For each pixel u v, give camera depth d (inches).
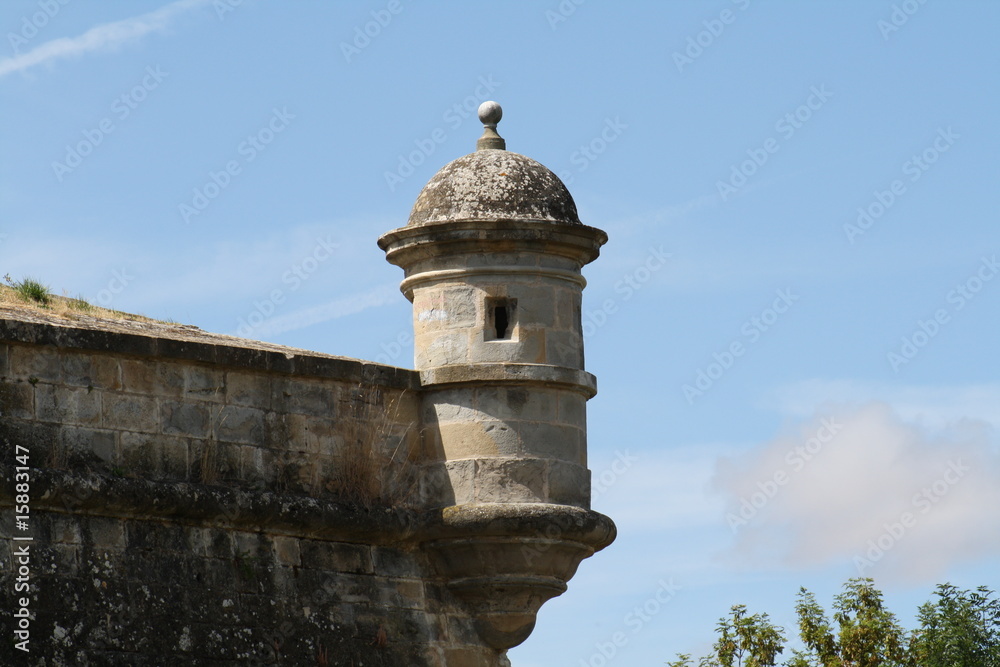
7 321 648.4
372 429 750.5
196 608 680.4
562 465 761.6
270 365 720.3
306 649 711.1
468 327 762.8
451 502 753.6
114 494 659.4
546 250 769.6
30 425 650.8
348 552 738.8
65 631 639.8
